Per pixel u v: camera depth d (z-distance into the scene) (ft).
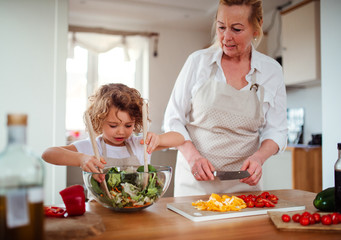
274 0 13.02
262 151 4.25
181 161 4.91
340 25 5.09
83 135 15.43
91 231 2.39
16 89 6.50
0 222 1.60
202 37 17.65
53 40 6.72
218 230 2.58
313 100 11.95
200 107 4.47
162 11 14.87
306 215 2.70
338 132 5.15
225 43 4.16
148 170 3.16
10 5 6.46
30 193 1.65
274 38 13.94
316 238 2.41
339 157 2.99
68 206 2.66
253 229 2.61
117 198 2.94
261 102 4.47
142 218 2.92
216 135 4.49
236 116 4.37
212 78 4.57
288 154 10.48
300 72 11.09
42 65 6.64
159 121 16.66
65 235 2.29
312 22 10.56
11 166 1.62
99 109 3.89
